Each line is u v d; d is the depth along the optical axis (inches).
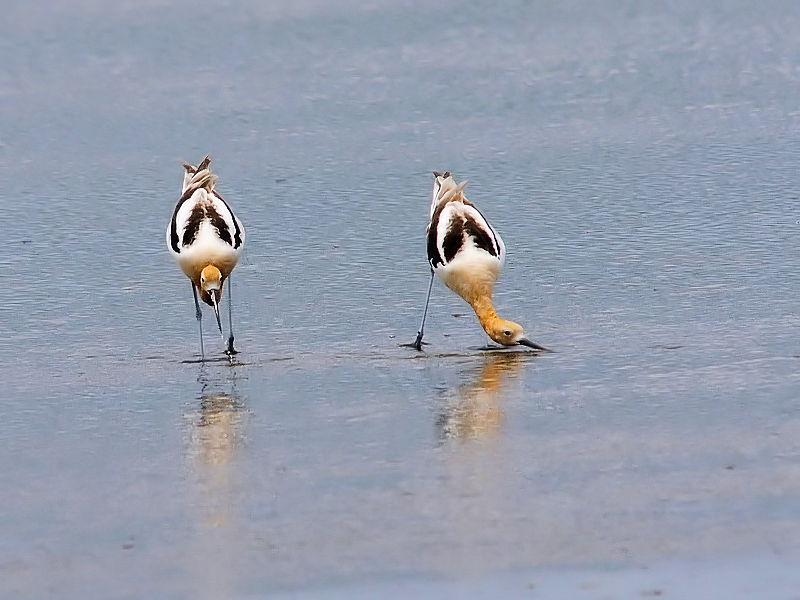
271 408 505.0
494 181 833.5
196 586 362.3
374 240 735.1
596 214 763.4
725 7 1288.1
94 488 433.1
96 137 954.7
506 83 1063.6
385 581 362.3
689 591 352.2
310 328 607.2
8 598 358.0
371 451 457.1
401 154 896.9
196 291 624.7
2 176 871.1
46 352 581.6
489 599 350.0
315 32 1211.2
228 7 1282.0
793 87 1034.1
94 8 1282.0
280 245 730.2
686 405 489.7
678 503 405.4
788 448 444.8
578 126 952.3
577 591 353.7
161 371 554.3
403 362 556.7
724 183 809.5
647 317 598.2
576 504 406.9
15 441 477.4
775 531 384.5
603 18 1257.4
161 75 1103.0
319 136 943.7
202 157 903.1
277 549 383.2
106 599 356.8
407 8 1280.8
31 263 710.5
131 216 791.7
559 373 532.7
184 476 441.4
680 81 1061.8
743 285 635.5
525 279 660.1
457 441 463.5
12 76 1106.1
